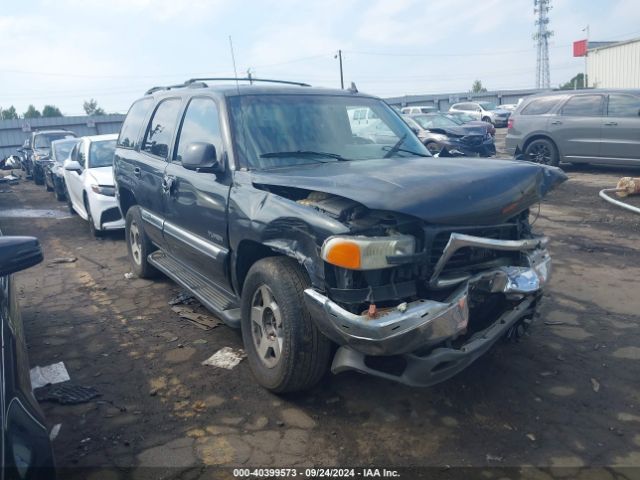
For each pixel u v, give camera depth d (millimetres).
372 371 3035
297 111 4352
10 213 11867
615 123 11766
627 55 23516
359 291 2906
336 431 3227
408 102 45344
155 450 3094
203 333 4711
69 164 9016
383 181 3111
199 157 3859
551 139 12812
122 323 5000
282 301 3283
